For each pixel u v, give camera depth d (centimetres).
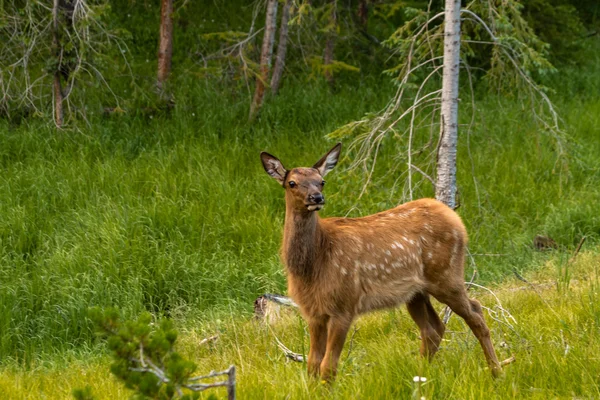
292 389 729
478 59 2372
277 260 1460
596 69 2761
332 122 2017
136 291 1357
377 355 873
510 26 1212
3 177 1714
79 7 1788
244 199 1650
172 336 537
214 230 1551
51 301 1362
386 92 2259
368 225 846
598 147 2041
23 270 1440
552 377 746
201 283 1415
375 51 2489
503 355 859
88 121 1914
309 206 776
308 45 2352
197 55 2419
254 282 1427
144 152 1839
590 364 755
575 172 1858
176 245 1490
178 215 1573
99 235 1486
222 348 1101
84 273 1370
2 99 1875
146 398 514
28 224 1553
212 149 1886
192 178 1717
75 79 1962
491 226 1464
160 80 2092
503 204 1727
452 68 1119
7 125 1898
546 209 1714
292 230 802
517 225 1678
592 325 884
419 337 1012
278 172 816
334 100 2136
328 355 793
